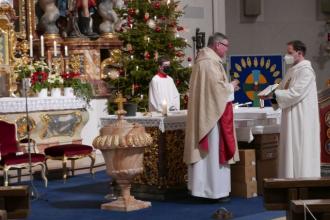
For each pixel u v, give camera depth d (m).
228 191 8.79
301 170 8.69
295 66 8.81
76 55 13.96
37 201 9.30
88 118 12.90
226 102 8.58
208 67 8.60
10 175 11.26
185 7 16.78
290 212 4.77
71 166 11.91
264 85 17.64
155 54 14.20
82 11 14.36
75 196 9.68
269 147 9.41
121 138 8.05
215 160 8.62
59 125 12.30
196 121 8.62
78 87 12.64
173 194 9.20
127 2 15.03
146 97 14.03
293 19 19.42
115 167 8.22
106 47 14.44
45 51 13.82
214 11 18.28
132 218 7.89
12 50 12.77
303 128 8.67
